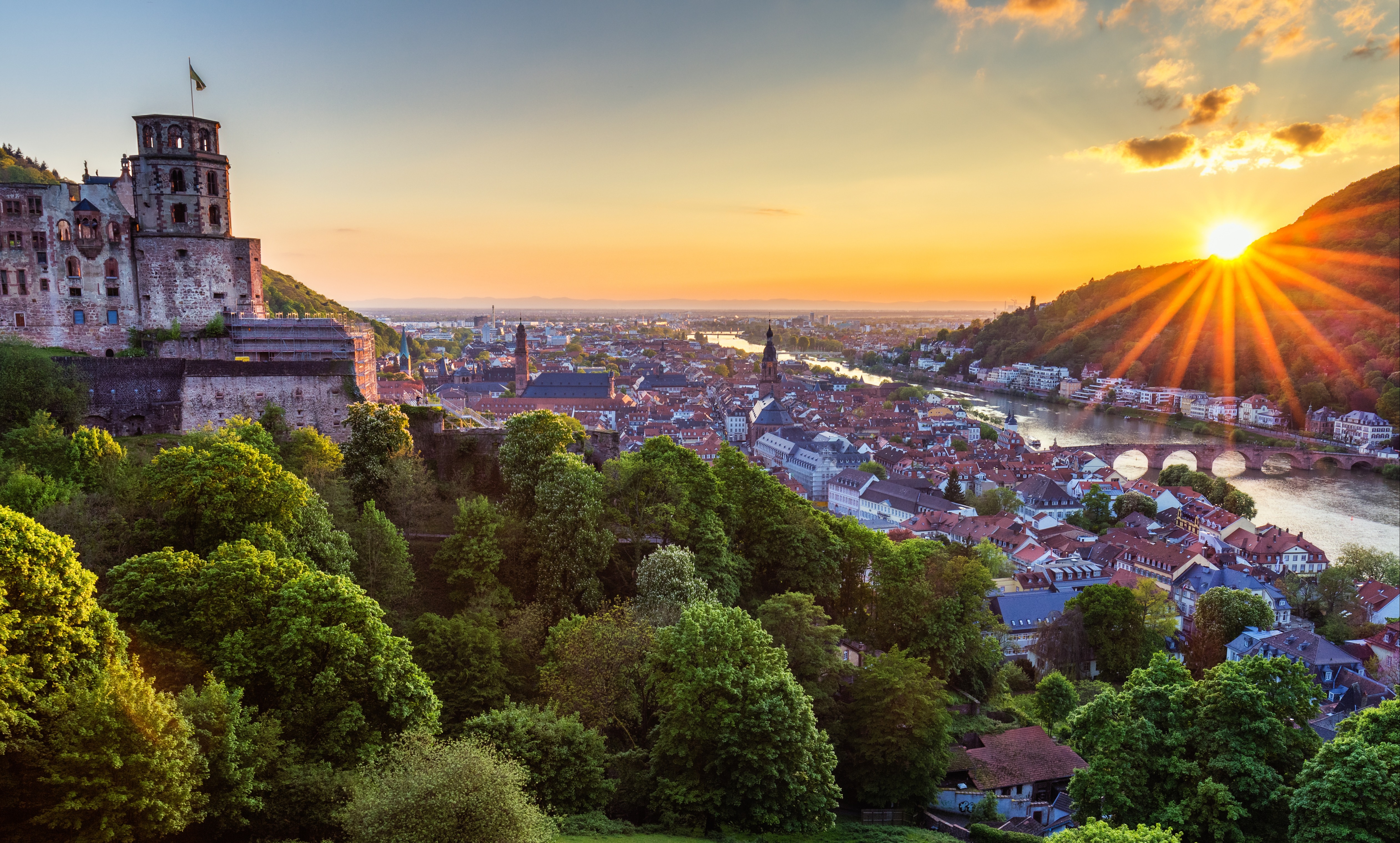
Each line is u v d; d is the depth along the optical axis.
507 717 52.69
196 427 91.94
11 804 33.31
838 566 99.88
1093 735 61.19
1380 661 121.06
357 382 105.38
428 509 84.69
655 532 86.56
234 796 37.09
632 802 55.34
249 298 108.19
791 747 54.69
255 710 41.81
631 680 61.31
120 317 100.94
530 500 84.44
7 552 36.88
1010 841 68.81
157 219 101.44
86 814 32.59
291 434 92.75
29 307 96.50
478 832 35.28
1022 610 131.88
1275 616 137.62
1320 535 196.50
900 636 99.75
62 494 59.88
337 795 40.38
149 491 61.16
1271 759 57.47
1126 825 54.47
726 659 56.53
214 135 103.94
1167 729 59.66
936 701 76.81
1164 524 194.00
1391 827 47.78
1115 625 114.69
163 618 47.22
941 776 76.88
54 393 81.12
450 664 62.03
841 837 62.16
